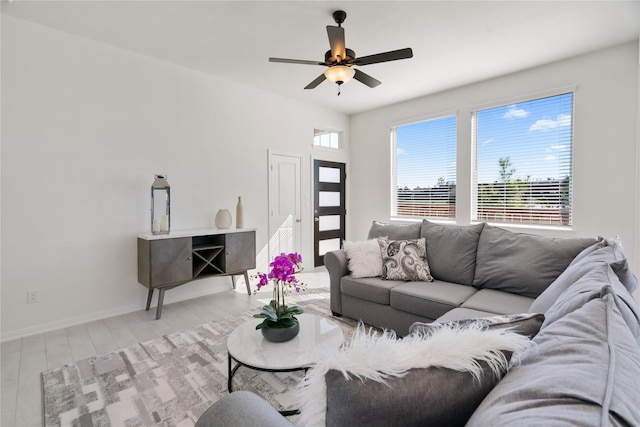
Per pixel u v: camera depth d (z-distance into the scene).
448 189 4.68
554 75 3.65
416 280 2.85
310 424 0.61
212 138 4.01
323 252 5.55
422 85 4.37
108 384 2.00
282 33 2.99
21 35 2.72
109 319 3.13
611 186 3.33
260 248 4.59
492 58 3.54
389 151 5.36
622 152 3.26
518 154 4.00
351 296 3.00
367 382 0.58
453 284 2.74
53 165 2.89
